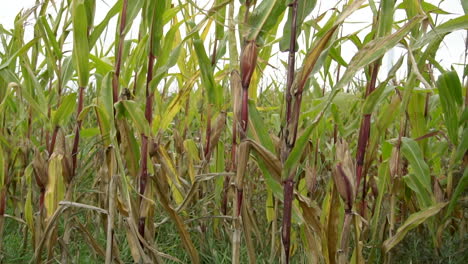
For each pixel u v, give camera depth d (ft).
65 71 6.62
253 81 6.39
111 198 5.91
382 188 5.92
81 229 6.55
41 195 6.50
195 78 6.40
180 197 7.66
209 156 7.93
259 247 8.55
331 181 5.68
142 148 5.89
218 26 6.81
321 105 6.14
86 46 5.85
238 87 5.20
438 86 5.20
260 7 4.94
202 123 8.74
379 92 5.16
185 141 7.84
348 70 4.51
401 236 6.00
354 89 10.15
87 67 5.97
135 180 6.49
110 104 5.55
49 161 6.15
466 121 5.59
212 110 7.92
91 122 11.07
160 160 6.49
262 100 11.45
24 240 7.99
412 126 6.63
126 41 6.46
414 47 4.88
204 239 8.34
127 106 5.59
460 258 7.29
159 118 6.63
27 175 6.68
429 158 7.24
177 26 5.91
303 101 6.08
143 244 5.94
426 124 6.94
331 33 4.58
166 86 7.47
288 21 4.94
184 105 9.69
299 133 6.74
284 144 5.08
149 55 5.83
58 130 6.26
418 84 6.84
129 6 5.68
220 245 8.60
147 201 6.05
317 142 6.84
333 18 5.53
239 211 5.52
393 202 6.82
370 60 4.45
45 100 6.39
